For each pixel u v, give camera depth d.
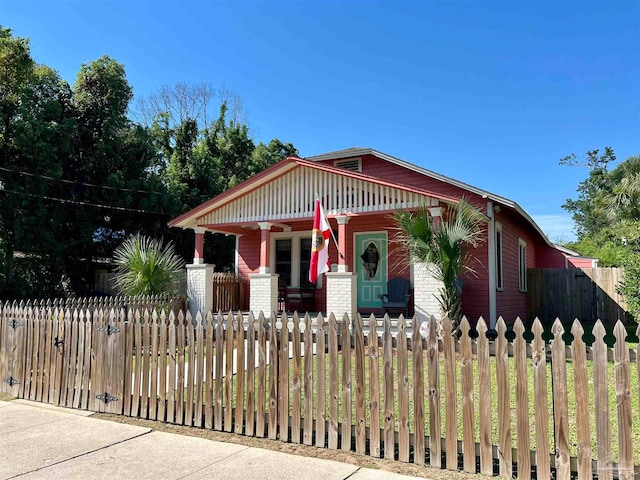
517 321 3.64
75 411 5.80
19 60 19.11
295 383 4.53
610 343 10.59
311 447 4.36
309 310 14.84
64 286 19.83
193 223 13.98
